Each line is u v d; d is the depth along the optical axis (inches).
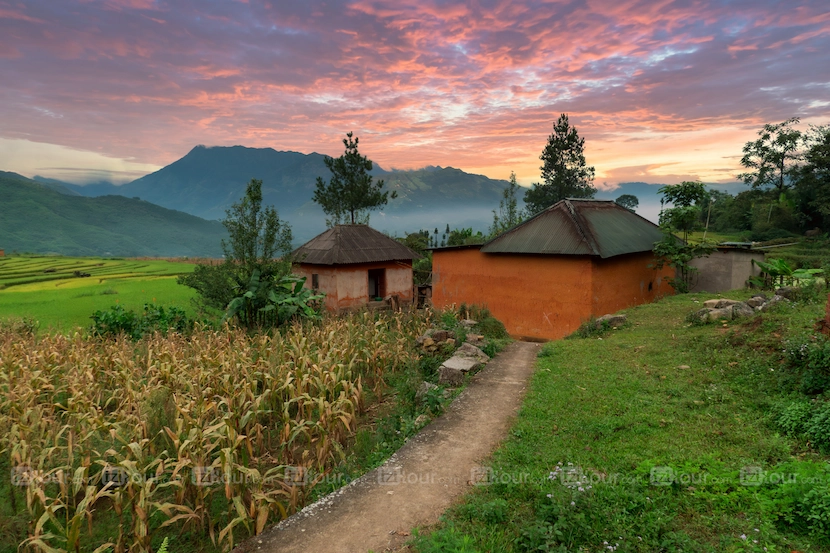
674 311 631.8
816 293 520.1
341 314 908.0
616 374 390.0
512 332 813.2
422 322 677.9
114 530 282.2
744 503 204.5
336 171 1566.2
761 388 318.7
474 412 349.1
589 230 761.0
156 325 751.7
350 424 388.2
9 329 684.1
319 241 1031.6
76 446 332.8
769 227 2249.0
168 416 388.5
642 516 201.6
